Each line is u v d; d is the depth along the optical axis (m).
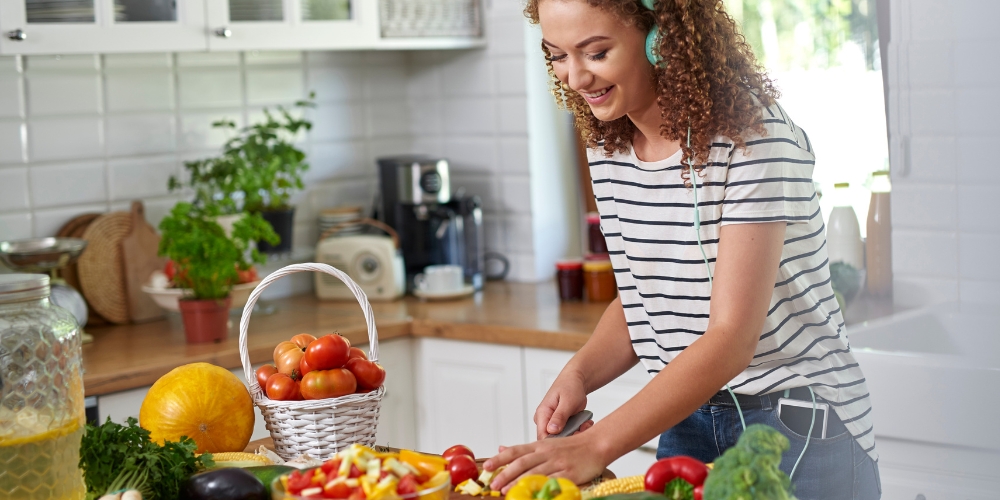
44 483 1.20
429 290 3.03
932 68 2.32
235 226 2.59
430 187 3.15
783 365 1.51
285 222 3.01
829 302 1.52
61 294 2.51
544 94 3.26
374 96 3.46
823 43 2.64
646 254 1.54
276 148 2.99
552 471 1.24
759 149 1.36
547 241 3.30
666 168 1.47
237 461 1.38
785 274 1.43
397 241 3.11
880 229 2.47
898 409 2.11
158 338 2.61
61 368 1.23
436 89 3.42
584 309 2.80
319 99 3.31
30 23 2.29
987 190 2.28
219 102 3.06
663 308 1.57
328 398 1.49
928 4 2.30
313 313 2.91
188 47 2.56
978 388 2.02
